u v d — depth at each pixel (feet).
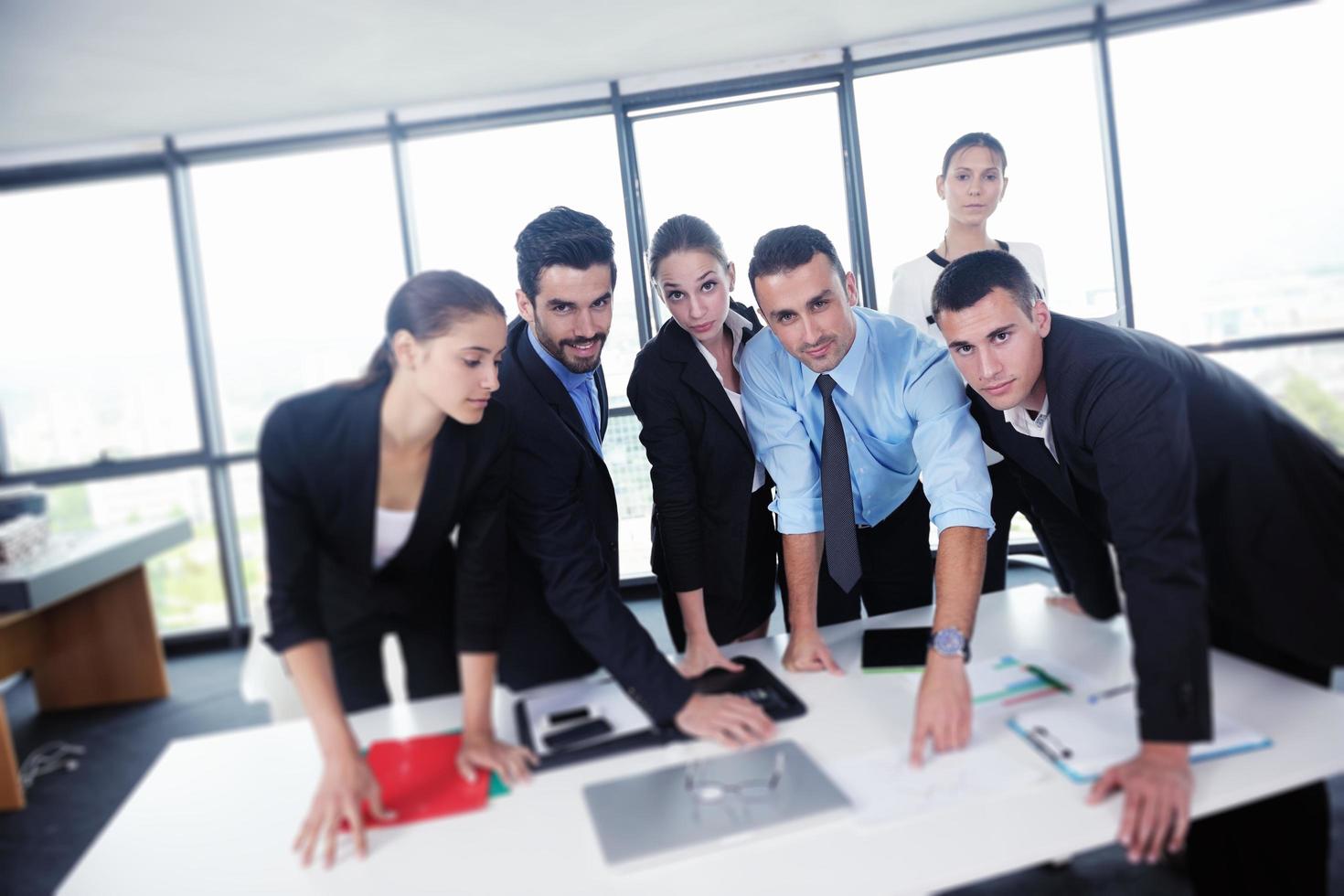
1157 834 2.79
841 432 5.28
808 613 4.82
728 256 5.91
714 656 4.42
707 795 3.12
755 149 12.28
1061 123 12.01
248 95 11.46
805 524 5.25
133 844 3.15
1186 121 11.96
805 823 2.93
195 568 13.28
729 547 6.03
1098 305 12.14
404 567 4.08
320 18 9.50
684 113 12.30
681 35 10.89
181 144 12.67
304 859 2.99
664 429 5.76
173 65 10.31
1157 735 3.07
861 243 12.21
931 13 11.15
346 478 3.57
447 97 12.23
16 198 12.81
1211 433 3.86
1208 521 3.93
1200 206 12.02
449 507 3.76
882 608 6.32
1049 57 11.94
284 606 3.46
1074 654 4.11
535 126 12.62
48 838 7.75
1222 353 12.17
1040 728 3.42
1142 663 3.18
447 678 4.36
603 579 4.33
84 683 11.06
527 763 3.47
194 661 12.66
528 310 5.10
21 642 10.52
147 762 9.31
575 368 5.15
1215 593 3.94
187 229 12.89
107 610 10.97
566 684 4.21
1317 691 3.54
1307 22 11.65
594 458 5.30
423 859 2.94
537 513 4.47
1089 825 2.85
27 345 12.84
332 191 12.96
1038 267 8.37
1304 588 3.84
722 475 5.87
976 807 2.98
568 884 2.74
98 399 12.98
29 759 9.58
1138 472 3.47
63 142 12.46
